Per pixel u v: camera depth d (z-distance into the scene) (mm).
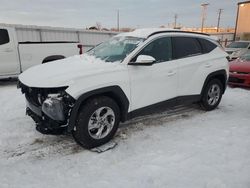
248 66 8109
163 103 4586
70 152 3684
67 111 3443
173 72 4609
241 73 8031
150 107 4375
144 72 4164
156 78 4336
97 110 3650
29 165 3340
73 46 9305
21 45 8180
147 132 4391
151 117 5133
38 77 3635
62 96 3396
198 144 3918
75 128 3543
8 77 8172
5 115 5211
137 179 2992
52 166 3314
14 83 8828
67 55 9195
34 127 4555
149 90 4281
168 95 4629
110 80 3727
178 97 4844
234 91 7719
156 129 4531
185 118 5141
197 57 5164
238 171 3127
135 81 4043
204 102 5480
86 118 3539
